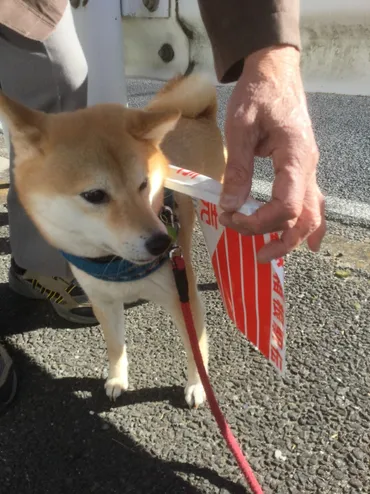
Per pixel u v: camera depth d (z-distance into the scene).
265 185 1.01
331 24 0.76
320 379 0.59
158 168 0.55
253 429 0.54
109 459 0.53
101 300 0.59
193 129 0.71
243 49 0.43
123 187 0.51
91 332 0.73
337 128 1.25
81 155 0.50
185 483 0.50
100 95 0.81
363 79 0.77
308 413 0.55
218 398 0.58
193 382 0.60
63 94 0.67
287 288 0.74
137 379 0.63
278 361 0.43
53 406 0.60
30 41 0.62
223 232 0.46
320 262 0.78
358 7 0.70
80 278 0.58
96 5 0.75
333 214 0.90
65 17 0.64
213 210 0.47
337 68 0.80
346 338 0.64
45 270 0.72
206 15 0.45
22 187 0.53
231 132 0.39
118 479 0.51
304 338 0.65
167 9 0.80
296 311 0.69
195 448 0.53
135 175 0.52
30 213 0.55
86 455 0.54
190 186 0.44
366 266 0.77
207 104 0.72
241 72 0.46
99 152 0.50
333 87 0.81
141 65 0.93
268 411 0.56
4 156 1.24
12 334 0.73
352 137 1.19
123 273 0.54
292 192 0.36
